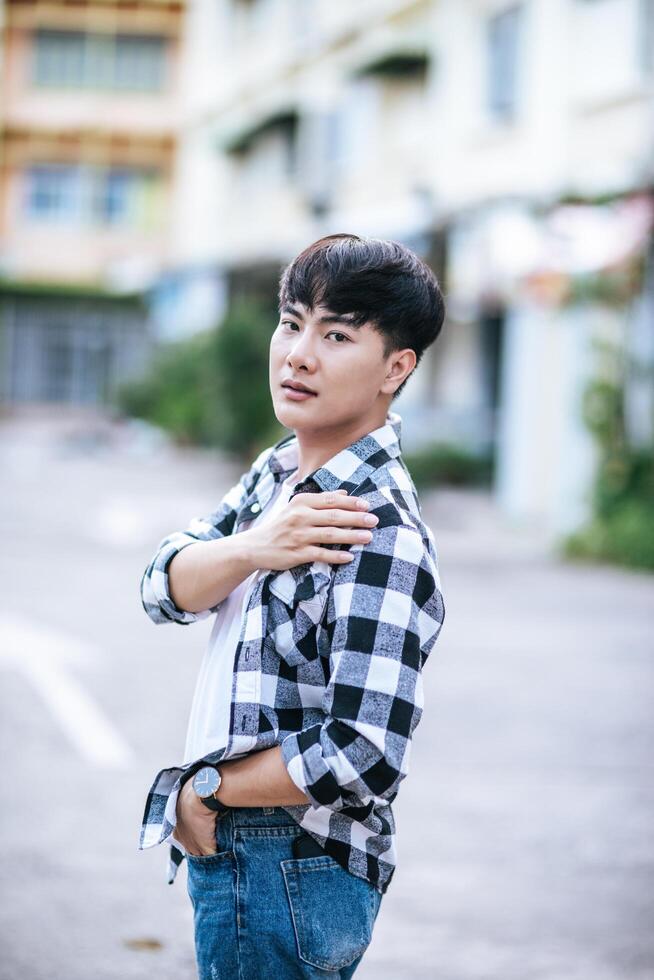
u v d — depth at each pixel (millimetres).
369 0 24953
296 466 2289
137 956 4156
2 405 41656
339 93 26531
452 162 21375
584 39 17953
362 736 1932
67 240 41969
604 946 4395
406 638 1980
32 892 4652
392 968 4152
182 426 30922
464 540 16250
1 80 41281
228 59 34438
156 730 6926
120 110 41438
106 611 10508
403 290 2090
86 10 40844
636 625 10766
